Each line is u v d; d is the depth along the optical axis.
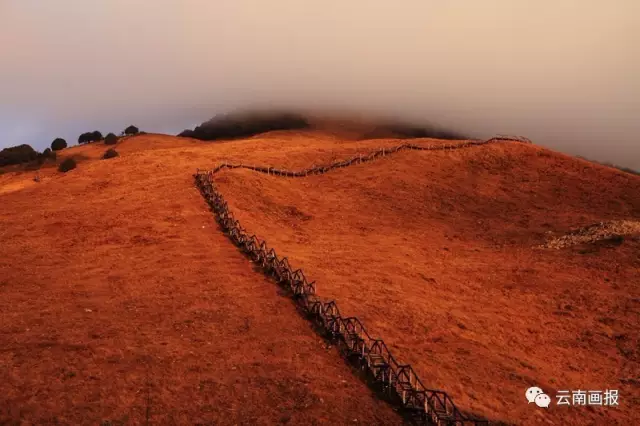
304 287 18.88
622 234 29.75
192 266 21.06
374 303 19.30
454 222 34.91
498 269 26.09
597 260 27.05
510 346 17.78
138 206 29.70
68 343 14.22
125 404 11.43
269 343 14.90
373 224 32.75
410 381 13.66
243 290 18.78
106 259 22.05
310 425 11.15
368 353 14.05
